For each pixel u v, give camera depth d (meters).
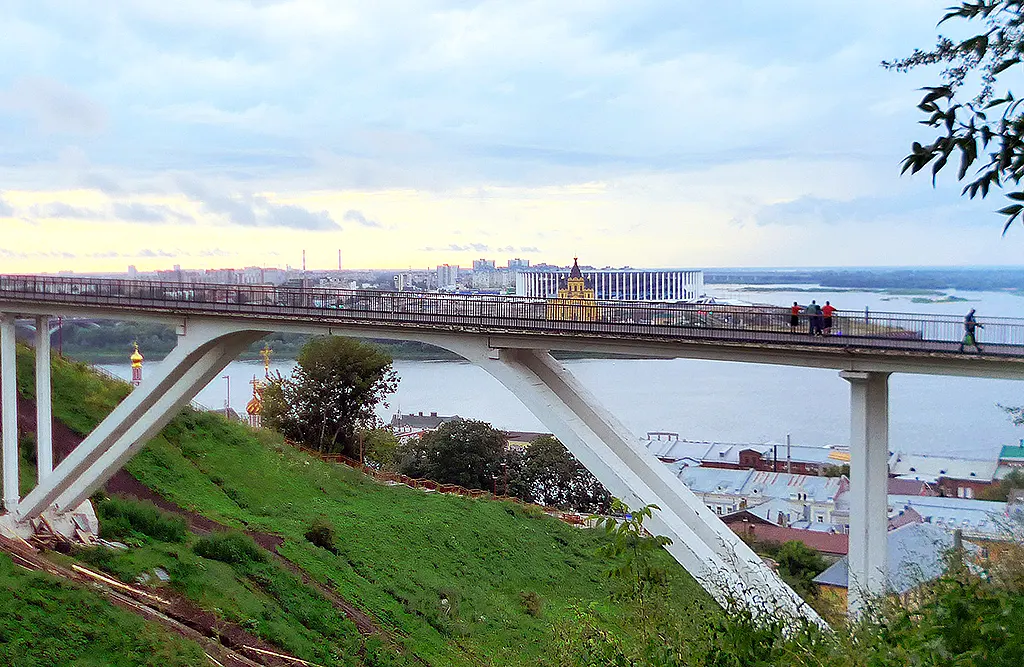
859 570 15.03
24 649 16.05
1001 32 5.12
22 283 24.72
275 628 21.31
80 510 24.98
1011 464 49.34
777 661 9.02
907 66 5.51
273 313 21.55
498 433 57.16
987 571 10.36
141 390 23.52
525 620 28.62
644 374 131.50
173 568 22.52
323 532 30.00
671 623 10.52
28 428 30.53
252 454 38.22
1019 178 5.08
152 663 17.22
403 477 46.28
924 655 7.31
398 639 23.94
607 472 16.88
